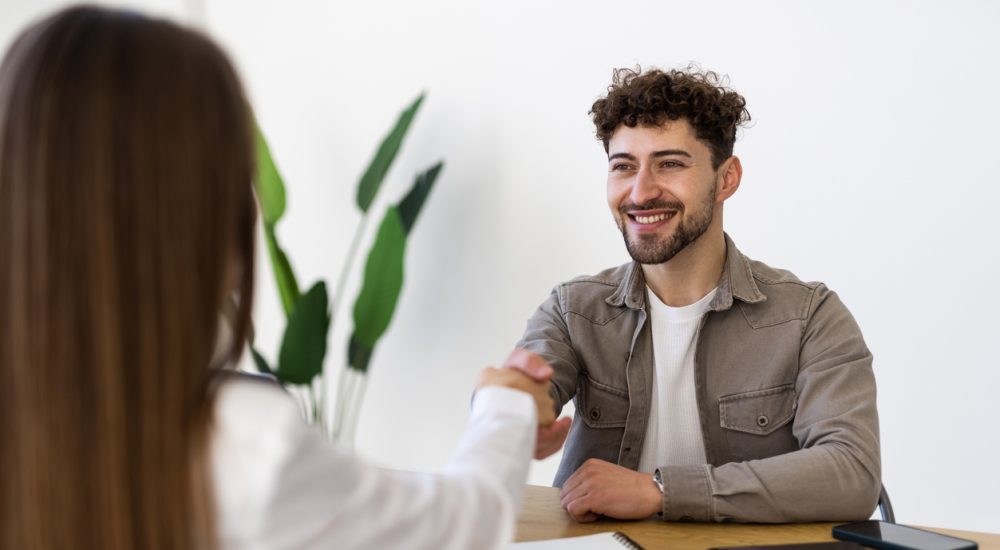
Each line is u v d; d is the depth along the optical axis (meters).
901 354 2.24
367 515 0.58
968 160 2.15
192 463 0.55
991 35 2.12
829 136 2.30
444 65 2.84
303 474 0.56
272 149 3.14
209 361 0.57
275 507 0.55
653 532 1.08
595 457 1.48
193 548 0.55
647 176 1.34
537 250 2.70
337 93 3.02
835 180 2.30
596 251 2.61
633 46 2.54
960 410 2.17
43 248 0.52
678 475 1.13
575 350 1.50
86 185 0.53
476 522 0.63
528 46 2.69
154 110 0.55
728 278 1.42
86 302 0.53
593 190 2.60
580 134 2.62
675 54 2.48
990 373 2.14
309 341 2.45
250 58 3.17
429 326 2.89
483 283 2.79
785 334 1.39
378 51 2.95
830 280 2.32
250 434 0.56
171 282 0.54
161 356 0.54
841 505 1.14
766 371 1.39
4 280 0.53
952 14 2.15
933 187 2.19
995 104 2.12
